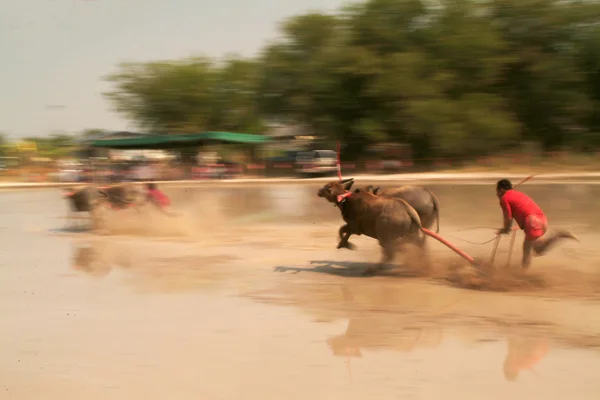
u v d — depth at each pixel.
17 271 11.40
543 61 42.34
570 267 10.60
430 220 10.70
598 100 43.19
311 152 39.19
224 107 56.62
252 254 12.91
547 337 6.94
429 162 41.84
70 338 7.15
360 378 5.82
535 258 11.50
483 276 9.67
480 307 8.25
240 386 5.66
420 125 39.94
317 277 10.39
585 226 15.38
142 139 40.19
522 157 39.19
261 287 9.70
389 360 6.30
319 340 6.96
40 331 7.46
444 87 41.84
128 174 40.62
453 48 41.59
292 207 22.30
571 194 22.56
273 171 42.78
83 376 5.97
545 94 42.50
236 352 6.59
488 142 40.56
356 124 43.03
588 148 41.69
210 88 55.75
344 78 42.84
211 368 6.13
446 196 23.83
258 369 6.09
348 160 44.69
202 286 9.85
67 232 17.31
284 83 46.88
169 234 16.25
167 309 8.42
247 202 24.27
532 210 9.62
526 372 5.93
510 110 43.84
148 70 55.72
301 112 46.38
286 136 49.31
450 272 10.52
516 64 43.12
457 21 42.78
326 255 12.63
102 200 17.55
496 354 6.43
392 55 41.94
